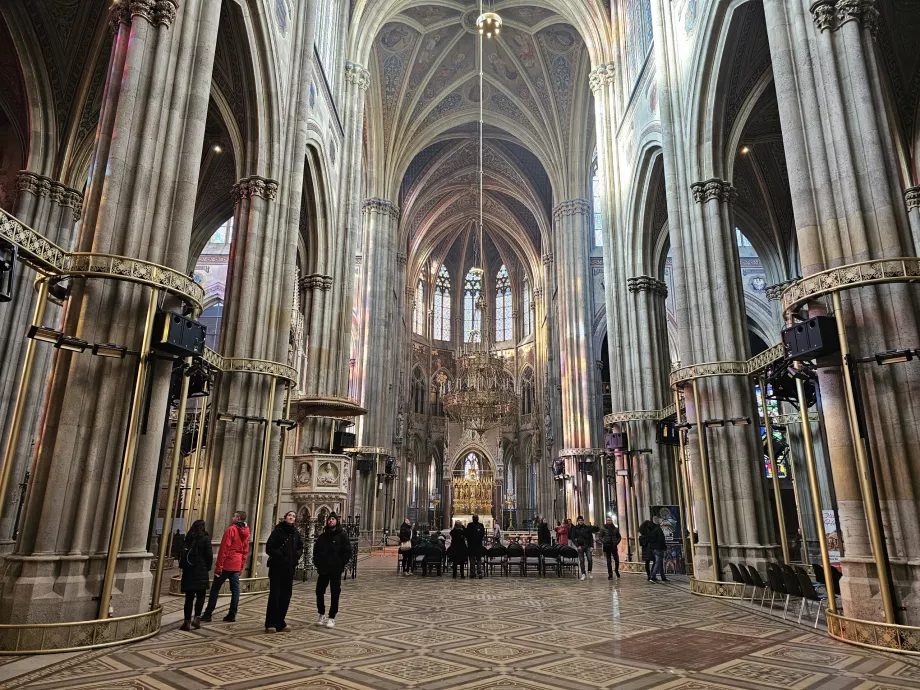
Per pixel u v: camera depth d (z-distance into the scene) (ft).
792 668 20.21
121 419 25.58
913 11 43.29
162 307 27.55
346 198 69.05
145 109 28.58
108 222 26.73
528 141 116.98
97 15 47.09
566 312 107.24
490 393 109.19
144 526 26.02
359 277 112.47
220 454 40.19
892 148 27.96
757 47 46.73
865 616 24.58
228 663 20.31
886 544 24.90
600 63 78.02
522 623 28.66
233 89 46.62
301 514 47.75
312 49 51.06
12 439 22.57
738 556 40.65
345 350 64.64
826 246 28.43
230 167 64.23
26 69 47.75
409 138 115.24
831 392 27.17
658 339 66.69
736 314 44.98
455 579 51.34
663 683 18.26
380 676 18.79
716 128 48.01
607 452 68.64
